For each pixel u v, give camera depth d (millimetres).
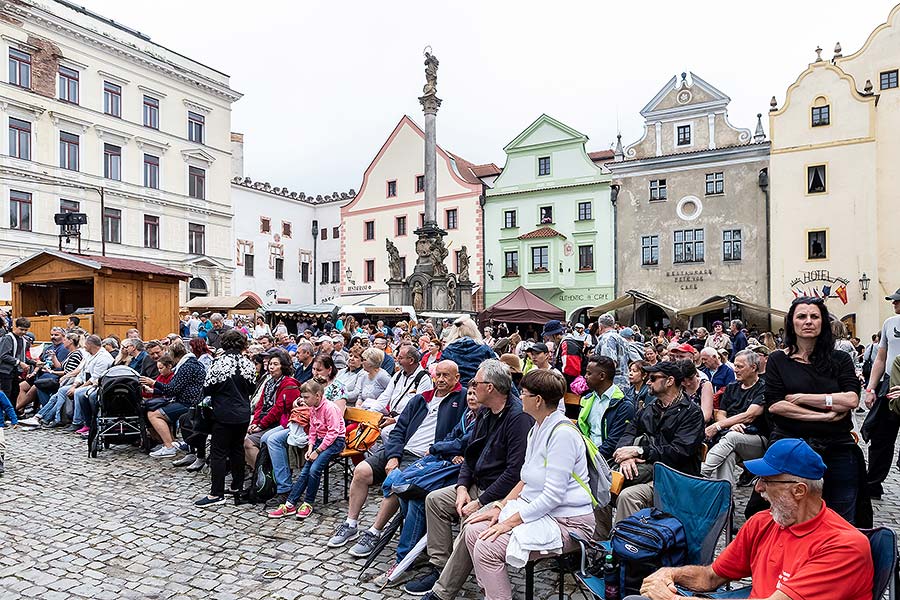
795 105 30781
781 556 3080
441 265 29016
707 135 32812
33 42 31828
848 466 4418
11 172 30656
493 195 39281
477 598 4875
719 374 8750
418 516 5332
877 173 29859
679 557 4094
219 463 7188
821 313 4465
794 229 30594
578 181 36469
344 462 7578
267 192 49875
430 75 28344
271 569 5434
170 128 38750
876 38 31484
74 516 6754
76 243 33281
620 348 9156
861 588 2867
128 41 36344
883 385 6996
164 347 10680
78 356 12484
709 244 32469
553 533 4305
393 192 43906
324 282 53750
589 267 35969
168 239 38469
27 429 11539
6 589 5020
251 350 10711
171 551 5820
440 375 5992
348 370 9281
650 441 5422
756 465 3102
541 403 4562
